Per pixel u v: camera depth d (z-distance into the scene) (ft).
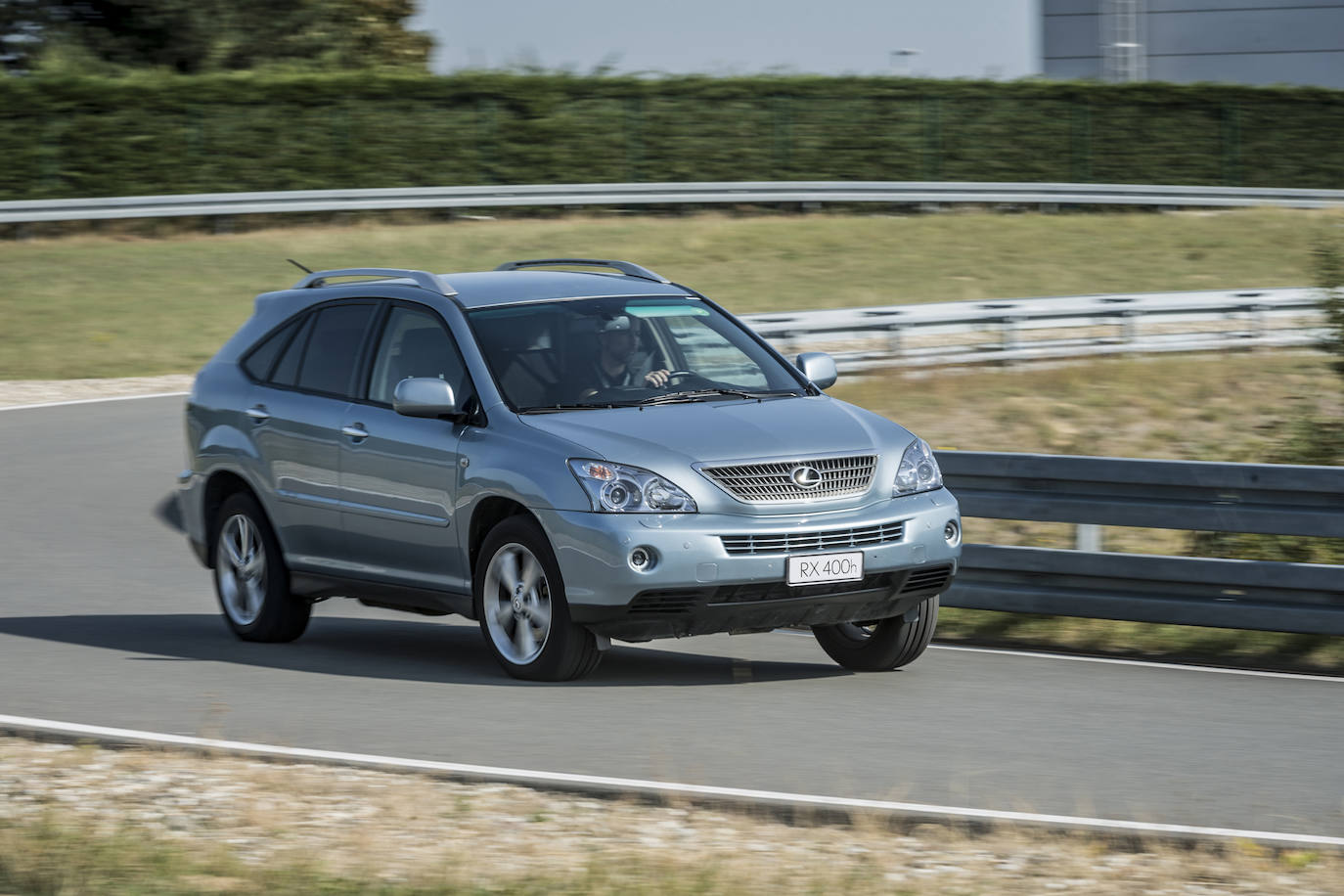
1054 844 53.21
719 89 388.98
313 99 364.58
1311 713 73.82
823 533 75.41
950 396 183.21
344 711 72.43
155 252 311.27
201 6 425.28
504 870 49.55
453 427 80.64
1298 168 419.13
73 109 348.79
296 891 47.03
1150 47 494.18
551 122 379.76
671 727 69.41
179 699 75.36
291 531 89.45
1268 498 89.61
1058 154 408.67
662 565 73.20
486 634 79.71
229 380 94.02
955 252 323.98
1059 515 94.38
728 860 50.78
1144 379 192.03
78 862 49.85
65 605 104.47
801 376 85.87
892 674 82.89
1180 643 91.76
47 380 226.17
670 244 326.85
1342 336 148.15
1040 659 87.61
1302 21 484.74
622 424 77.36
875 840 53.36
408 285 87.45
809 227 343.46
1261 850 52.37
